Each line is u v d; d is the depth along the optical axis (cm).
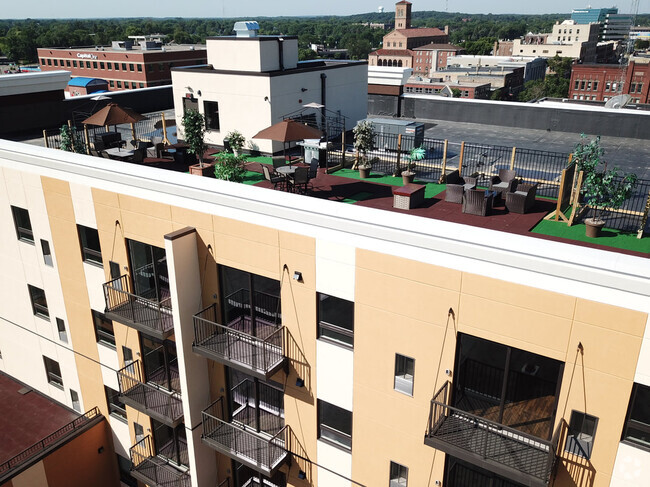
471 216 1641
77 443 2200
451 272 1148
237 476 1861
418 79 18962
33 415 2408
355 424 1469
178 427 2039
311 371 1491
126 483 2397
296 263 1384
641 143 2559
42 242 2053
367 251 1253
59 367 2345
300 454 1633
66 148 2342
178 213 1566
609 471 1092
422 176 2064
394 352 1309
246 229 1441
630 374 1002
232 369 1686
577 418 1105
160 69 14662
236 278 1545
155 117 3312
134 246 1755
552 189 1873
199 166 2133
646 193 1817
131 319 1744
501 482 1295
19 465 2050
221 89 2525
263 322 1561
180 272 1533
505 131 2892
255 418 1700
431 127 3016
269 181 2019
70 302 2084
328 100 2778
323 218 1291
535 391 1171
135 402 1862
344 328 1394
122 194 1680
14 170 1975
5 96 2656
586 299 1003
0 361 2650
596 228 1443
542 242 1066
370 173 2116
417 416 1338
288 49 2606
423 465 1385
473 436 1196
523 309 1081
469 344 1204
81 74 15938
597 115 2747
